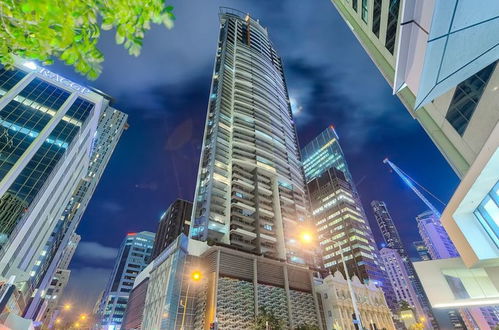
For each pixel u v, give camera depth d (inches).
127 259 6776.6
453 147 866.8
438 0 206.7
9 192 1868.8
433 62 261.1
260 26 6904.5
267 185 3595.0
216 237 2650.1
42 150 2210.9
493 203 689.0
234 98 4298.7
